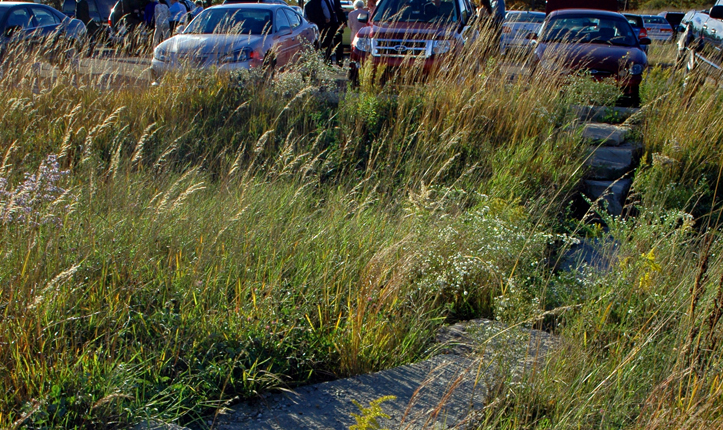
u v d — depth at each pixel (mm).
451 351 3596
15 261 3258
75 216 4047
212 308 3340
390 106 7250
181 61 8148
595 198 6691
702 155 6957
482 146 6809
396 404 2969
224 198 4914
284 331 3324
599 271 4578
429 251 4078
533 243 4652
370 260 3801
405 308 3816
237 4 11055
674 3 40469
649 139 7453
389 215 5211
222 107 7387
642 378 3104
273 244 4160
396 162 6469
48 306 3023
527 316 3600
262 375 3094
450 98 7285
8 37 11031
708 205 6395
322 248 4340
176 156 6457
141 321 3270
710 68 8953
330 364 3387
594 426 2791
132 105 7246
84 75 7680
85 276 3424
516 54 8445
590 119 8234
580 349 3205
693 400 2686
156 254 3801
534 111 7320
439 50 8680
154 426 2637
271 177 5918
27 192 3826
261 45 9539
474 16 10211
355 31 13414
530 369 3123
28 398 2604
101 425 2598
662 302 3770
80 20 14906
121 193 4613
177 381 2986
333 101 7812
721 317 3242
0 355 2701
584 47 10156
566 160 6746
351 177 6262
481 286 4203
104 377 2779
